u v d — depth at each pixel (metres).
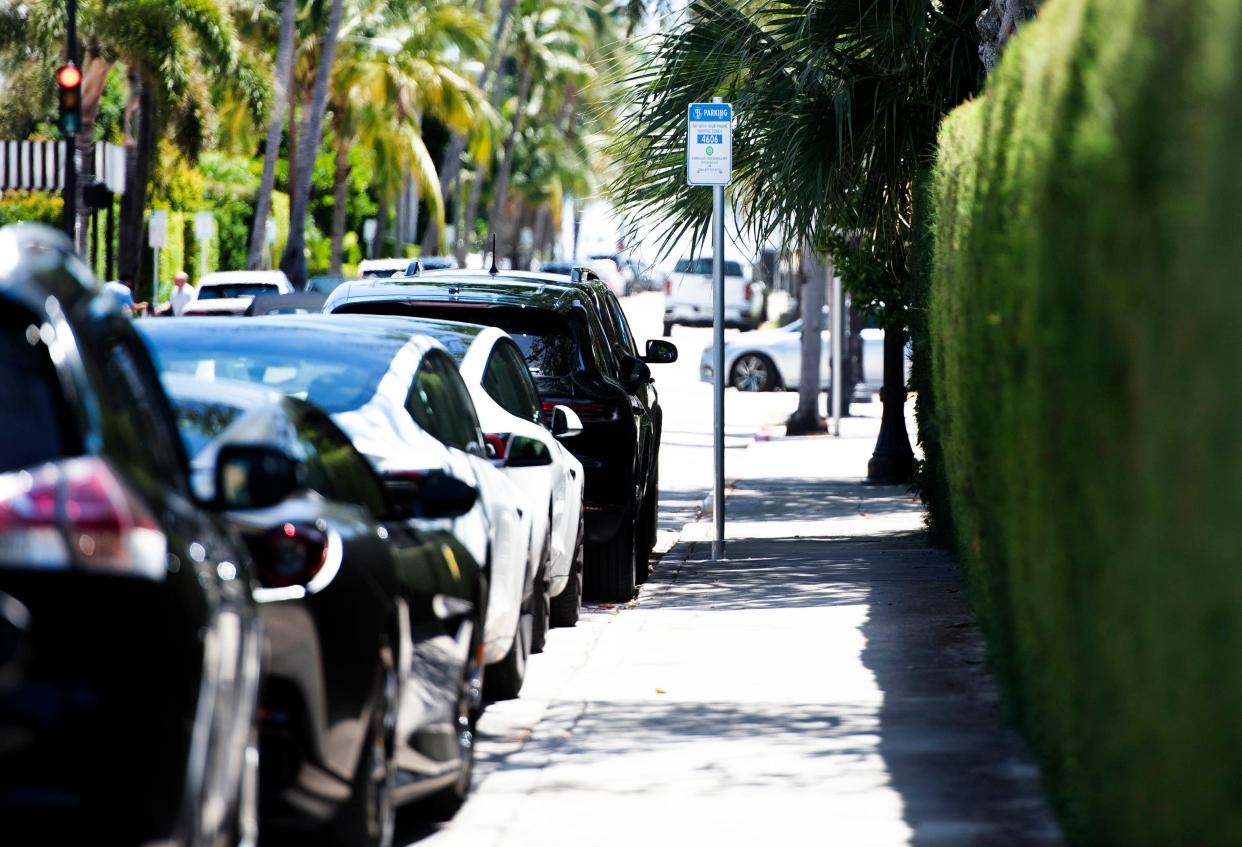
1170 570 10.05
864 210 39.94
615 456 30.44
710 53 37.31
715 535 37.56
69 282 10.02
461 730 17.12
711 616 29.03
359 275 95.12
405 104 147.50
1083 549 12.59
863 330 94.69
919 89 37.81
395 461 18.36
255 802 11.70
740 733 19.94
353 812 13.73
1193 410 9.52
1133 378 10.85
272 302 69.38
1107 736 12.21
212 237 144.75
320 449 15.87
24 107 109.38
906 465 55.84
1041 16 14.77
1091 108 12.09
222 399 16.08
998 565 19.09
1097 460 11.91
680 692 22.48
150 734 8.91
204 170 155.38
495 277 31.80
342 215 152.88
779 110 37.75
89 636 8.80
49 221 118.62
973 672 22.91
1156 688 10.52
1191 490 9.59
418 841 16.08
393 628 14.60
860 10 35.16
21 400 9.09
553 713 21.48
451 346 25.08
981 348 18.28
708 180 35.66
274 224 158.38
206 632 9.55
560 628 29.00
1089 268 11.93
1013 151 15.84
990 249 17.36
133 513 9.06
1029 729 17.78
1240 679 8.97
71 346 9.37
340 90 146.25
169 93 103.94
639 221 40.12
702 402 96.88
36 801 8.67
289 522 13.66
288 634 13.29
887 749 18.78
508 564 21.34
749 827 15.96
